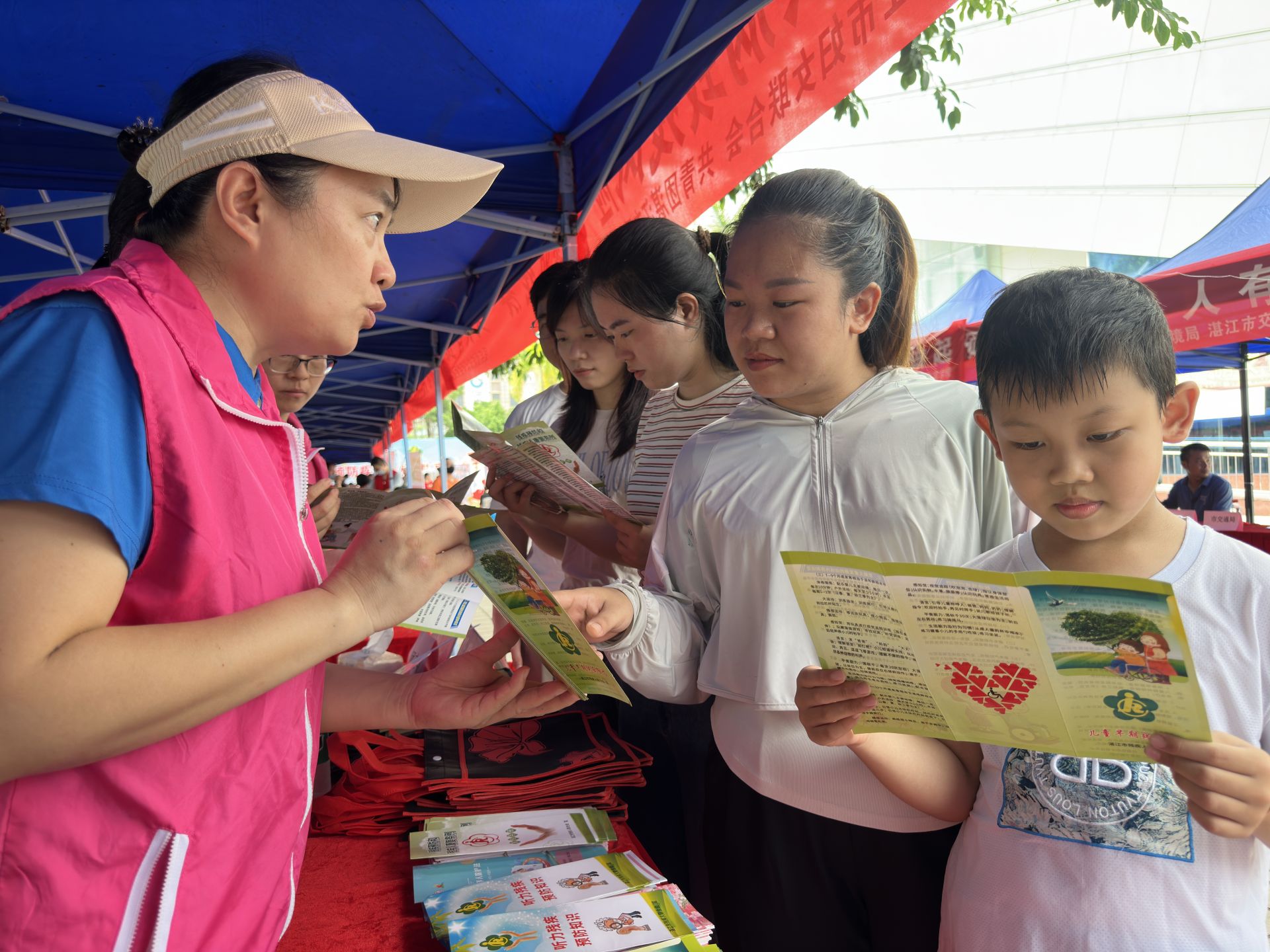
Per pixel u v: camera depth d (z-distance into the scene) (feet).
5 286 18.98
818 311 4.36
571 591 4.84
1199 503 20.03
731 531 4.83
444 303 25.58
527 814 5.09
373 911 4.17
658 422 6.86
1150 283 11.30
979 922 3.69
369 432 64.39
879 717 3.51
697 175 10.25
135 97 11.55
